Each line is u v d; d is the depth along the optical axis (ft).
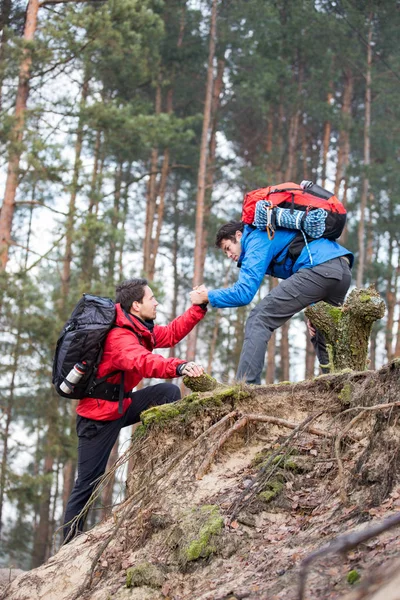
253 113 89.35
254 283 15.40
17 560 69.51
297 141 94.27
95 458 15.26
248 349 15.40
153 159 83.66
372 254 93.86
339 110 85.30
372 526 9.96
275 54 82.79
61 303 51.31
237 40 82.99
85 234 48.78
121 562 12.42
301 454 13.02
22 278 48.70
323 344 17.76
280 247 15.88
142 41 66.03
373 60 85.25
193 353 63.26
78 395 14.99
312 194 16.21
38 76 54.19
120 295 15.05
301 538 10.85
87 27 52.49
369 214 88.07
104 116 55.06
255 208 15.85
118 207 80.48
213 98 87.51
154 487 13.33
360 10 82.33
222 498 12.59
